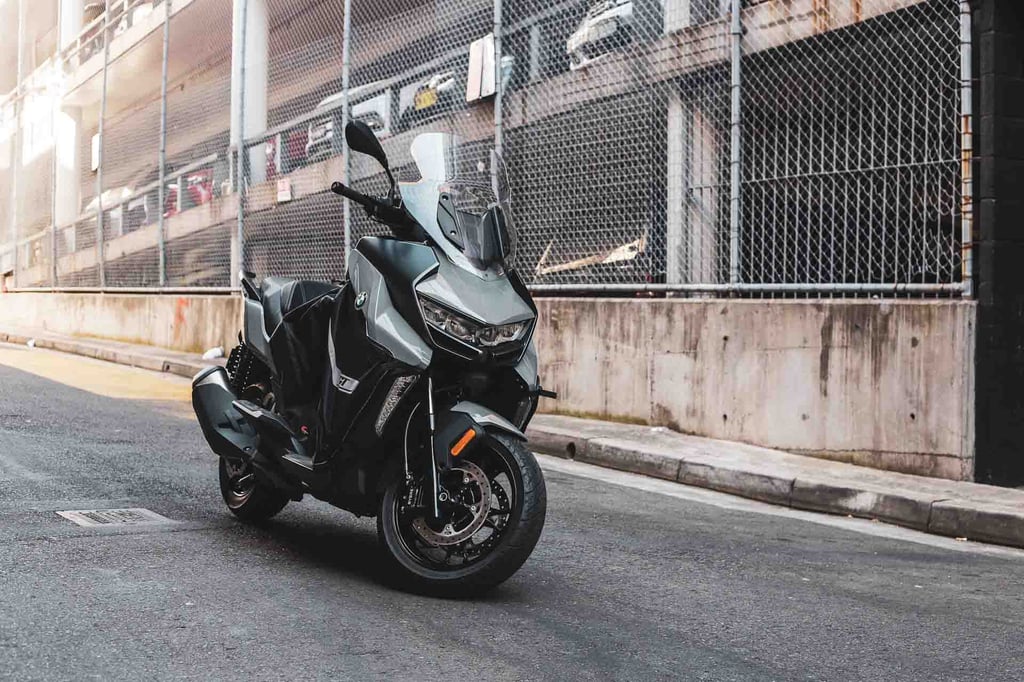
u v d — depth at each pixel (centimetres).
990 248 789
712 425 941
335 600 459
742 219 952
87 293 2141
